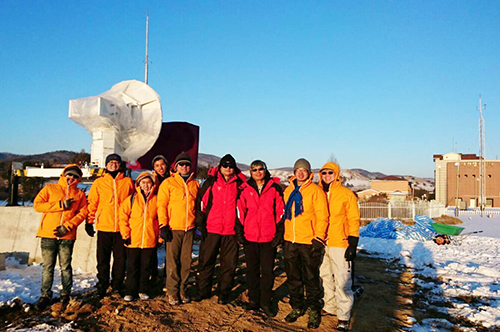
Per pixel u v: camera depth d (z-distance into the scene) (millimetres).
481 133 46938
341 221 4629
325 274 5047
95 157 8062
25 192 15477
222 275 5070
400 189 76188
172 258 4961
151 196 5137
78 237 6594
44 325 4078
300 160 4695
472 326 4988
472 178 63156
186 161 5152
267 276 4855
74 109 7793
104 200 5133
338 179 4828
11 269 6371
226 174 5012
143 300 5004
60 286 5426
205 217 5082
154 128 8812
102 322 4285
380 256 10508
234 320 4547
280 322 4641
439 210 27328
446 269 8594
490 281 7445
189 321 4438
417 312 5512
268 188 4891
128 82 9141
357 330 4629
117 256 5219
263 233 4836
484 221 29016
